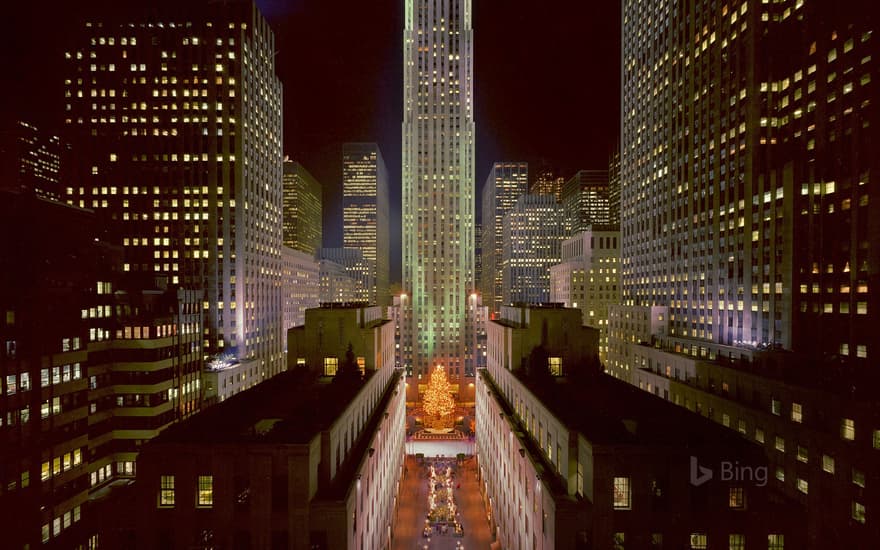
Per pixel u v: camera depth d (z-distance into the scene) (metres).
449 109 165.00
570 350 70.81
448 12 164.88
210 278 115.81
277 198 143.00
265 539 35.19
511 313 86.69
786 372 69.06
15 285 54.12
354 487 39.06
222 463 35.34
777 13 85.00
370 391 61.16
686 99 106.69
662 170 117.19
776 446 60.94
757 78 85.31
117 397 75.25
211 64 116.31
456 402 159.62
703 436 39.12
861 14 68.25
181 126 116.12
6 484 51.12
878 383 56.72
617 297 161.12
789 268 76.38
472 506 76.75
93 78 116.56
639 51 129.88
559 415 44.53
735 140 90.25
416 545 63.28
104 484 72.06
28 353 54.25
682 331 107.25
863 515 48.69
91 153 116.25
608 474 35.84
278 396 53.50
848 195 68.81
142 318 76.31
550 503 37.97
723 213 93.62
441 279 163.50
